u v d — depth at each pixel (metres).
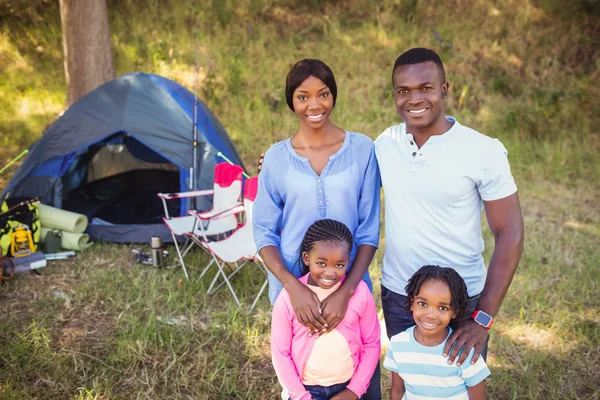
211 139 5.55
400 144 2.20
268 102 8.40
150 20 9.58
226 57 8.98
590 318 4.07
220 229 4.86
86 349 3.63
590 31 9.82
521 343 3.76
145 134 5.39
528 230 5.73
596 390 3.29
